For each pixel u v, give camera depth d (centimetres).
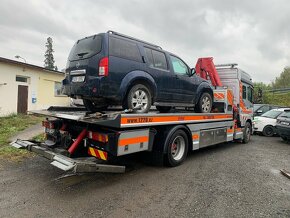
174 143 637
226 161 700
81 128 515
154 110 756
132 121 501
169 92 676
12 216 350
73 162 423
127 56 561
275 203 419
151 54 631
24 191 440
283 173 586
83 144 505
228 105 904
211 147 925
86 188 463
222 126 845
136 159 648
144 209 382
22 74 1548
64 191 446
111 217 354
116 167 484
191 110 848
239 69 980
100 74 515
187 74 755
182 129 654
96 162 473
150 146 561
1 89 1422
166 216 362
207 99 837
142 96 589
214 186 491
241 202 419
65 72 604
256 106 1650
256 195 452
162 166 626
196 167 626
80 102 883
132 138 511
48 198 414
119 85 537
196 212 377
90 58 530
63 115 511
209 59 960
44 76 1709
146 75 591
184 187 481
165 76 659
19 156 660
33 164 602
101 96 521
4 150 703
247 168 632
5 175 520
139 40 614
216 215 370
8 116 1420
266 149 920
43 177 514
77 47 579
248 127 1075
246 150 884
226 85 998
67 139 527
